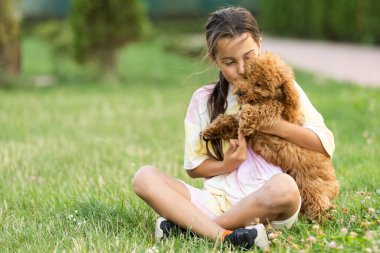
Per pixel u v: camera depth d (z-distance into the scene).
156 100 15.12
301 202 4.85
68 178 7.22
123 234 4.88
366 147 8.34
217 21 4.93
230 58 4.83
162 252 4.44
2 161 8.17
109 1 18.92
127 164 7.90
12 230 5.27
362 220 4.89
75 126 11.38
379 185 6.10
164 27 44.53
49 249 4.66
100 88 18.02
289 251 4.25
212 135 4.95
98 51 19.72
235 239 4.44
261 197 4.56
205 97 5.28
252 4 44.56
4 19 17.77
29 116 12.55
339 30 32.47
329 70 21.44
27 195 6.43
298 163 4.80
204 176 5.16
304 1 35.44
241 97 4.74
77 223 5.16
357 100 12.13
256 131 4.81
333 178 5.00
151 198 4.80
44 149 9.06
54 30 26.34
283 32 37.91
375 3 30.38
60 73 20.33
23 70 23.38
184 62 24.38
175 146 9.14
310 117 4.98
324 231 4.70
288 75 4.68
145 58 28.34
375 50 28.62
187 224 4.70
